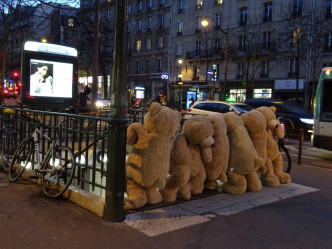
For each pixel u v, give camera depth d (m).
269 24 35.84
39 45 10.54
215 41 41.41
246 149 5.32
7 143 6.54
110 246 3.48
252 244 3.68
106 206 4.13
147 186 4.45
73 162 4.73
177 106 38.19
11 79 39.47
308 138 15.39
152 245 3.53
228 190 5.42
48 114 5.44
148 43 50.25
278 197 5.41
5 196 4.95
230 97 38.97
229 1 39.56
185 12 44.59
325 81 9.77
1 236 3.62
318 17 30.67
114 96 4.00
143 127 4.44
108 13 43.84
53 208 4.50
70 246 3.45
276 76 35.12
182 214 4.42
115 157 4.04
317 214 4.73
